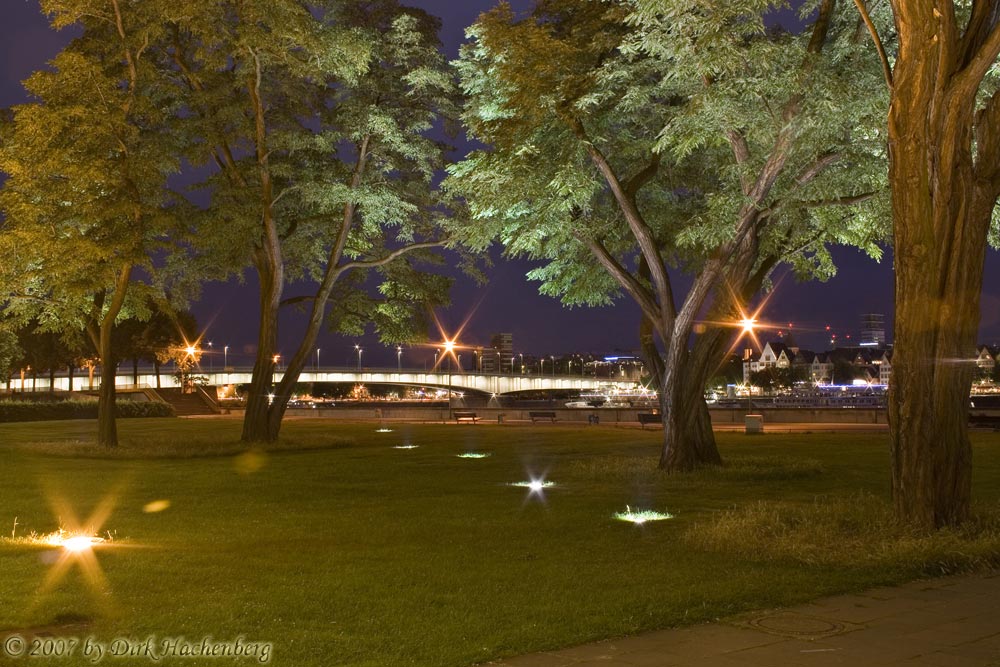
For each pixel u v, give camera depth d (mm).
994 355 174000
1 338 78625
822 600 10195
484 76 26203
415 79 38188
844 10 22031
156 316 103938
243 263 41312
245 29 34312
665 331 25859
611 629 8914
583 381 175125
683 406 25469
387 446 39906
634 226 25531
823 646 8305
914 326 14117
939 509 13883
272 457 34344
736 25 19938
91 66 33188
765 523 14469
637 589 10664
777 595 10320
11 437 49469
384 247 44781
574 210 26938
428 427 58875
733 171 23516
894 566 11805
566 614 9523
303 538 14906
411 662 7895
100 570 12016
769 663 7777
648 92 24234
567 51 23734
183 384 113562
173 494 21953
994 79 19156
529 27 23703
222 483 24562
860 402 108312
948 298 14031
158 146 36031
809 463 26391
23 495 21781
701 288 24375
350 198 38781
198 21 34312
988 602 10078
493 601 10172
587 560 12672
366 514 17953
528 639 8594
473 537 14805
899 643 8398
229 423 68625
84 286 34000
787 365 199875
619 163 27344
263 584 11109
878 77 20812
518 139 24844
